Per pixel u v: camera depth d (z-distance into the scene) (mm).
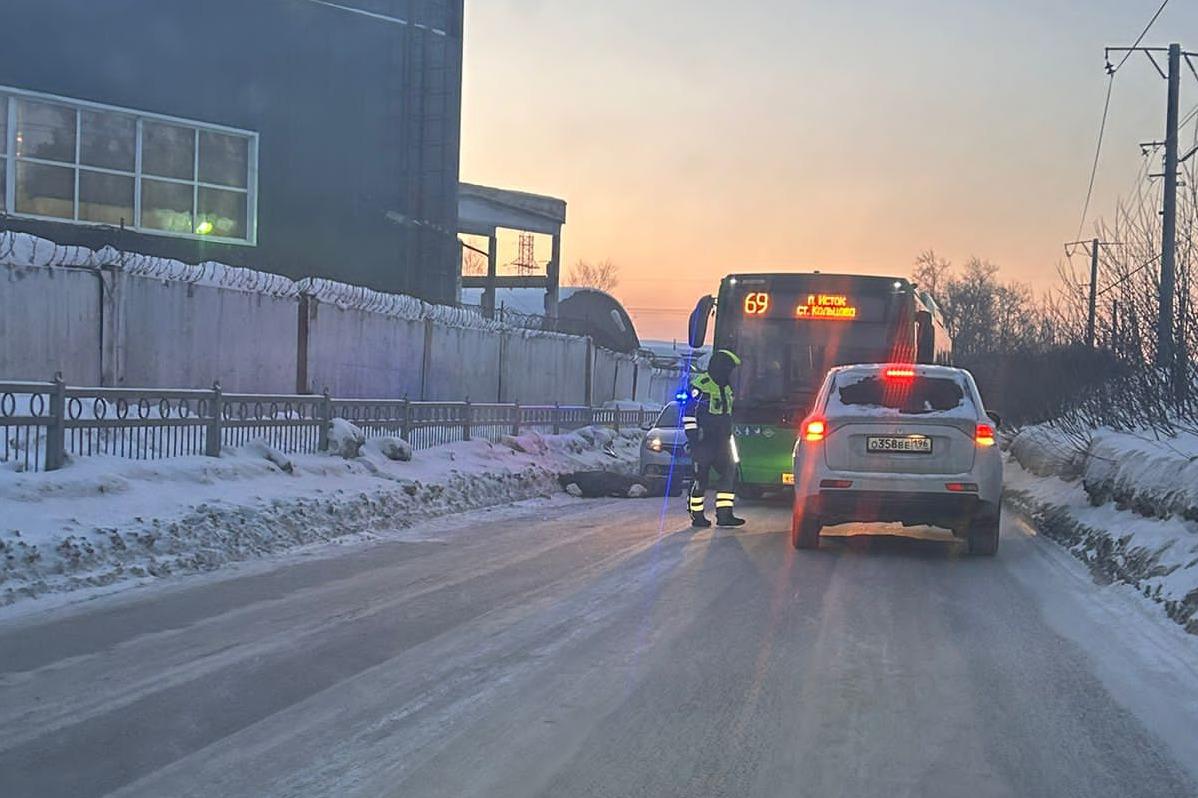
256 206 26625
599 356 34844
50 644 7105
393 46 29406
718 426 13906
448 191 31062
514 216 47438
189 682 6266
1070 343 22906
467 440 19312
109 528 9680
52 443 10758
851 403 11359
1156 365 15844
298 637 7371
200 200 25797
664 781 4820
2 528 8984
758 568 10422
